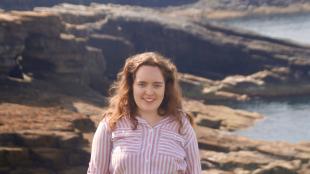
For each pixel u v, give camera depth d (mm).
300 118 47062
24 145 24375
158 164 5254
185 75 58000
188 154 5461
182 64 68250
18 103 33438
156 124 5422
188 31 68188
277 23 119125
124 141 5355
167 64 5512
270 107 53625
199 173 5516
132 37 67438
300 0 140750
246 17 136625
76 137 25125
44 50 40562
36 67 40906
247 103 56125
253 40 68188
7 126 25750
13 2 71438
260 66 65688
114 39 60938
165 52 68188
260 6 140875
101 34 62875
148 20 67938
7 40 36969
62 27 42938
